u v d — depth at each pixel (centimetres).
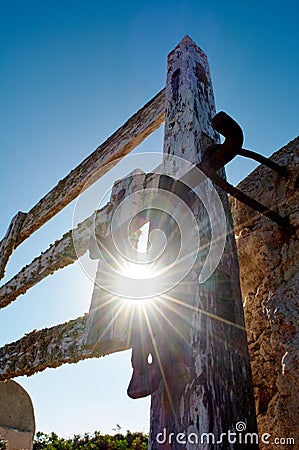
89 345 133
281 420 80
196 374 67
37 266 212
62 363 156
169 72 151
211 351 68
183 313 74
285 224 101
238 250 115
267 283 102
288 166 112
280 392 83
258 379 91
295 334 86
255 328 99
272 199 113
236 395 65
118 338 118
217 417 62
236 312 78
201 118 121
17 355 189
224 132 79
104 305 134
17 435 357
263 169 124
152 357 71
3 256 262
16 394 378
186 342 71
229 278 80
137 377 70
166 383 69
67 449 710
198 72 142
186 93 130
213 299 75
